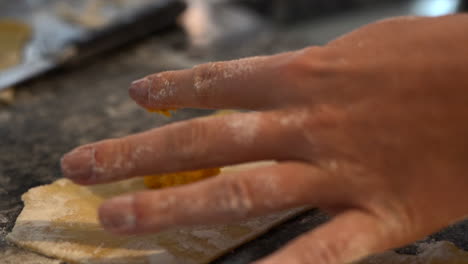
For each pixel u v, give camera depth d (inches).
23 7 32.4
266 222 17.7
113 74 26.6
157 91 17.2
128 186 18.9
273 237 17.6
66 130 21.7
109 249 17.1
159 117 22.3
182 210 15.2
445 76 15.1
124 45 30.0
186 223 15.3
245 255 17.2
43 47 27.6
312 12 46.3
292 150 15.5
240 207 15.2
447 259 16.7
